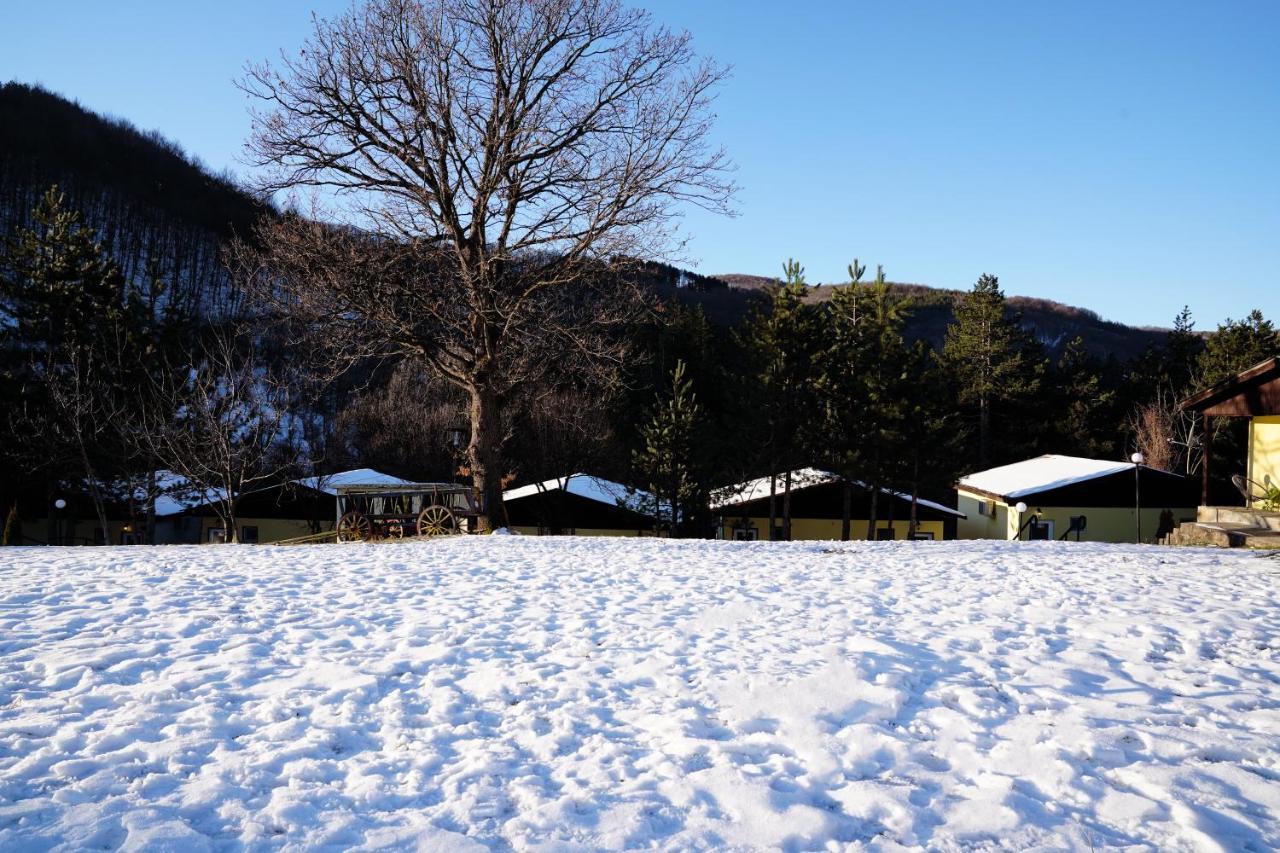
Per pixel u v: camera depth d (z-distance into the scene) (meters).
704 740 5.34
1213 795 4.64
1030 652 7.48
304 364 27.98
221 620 8.62
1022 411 69.56
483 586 11.09
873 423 36.91
